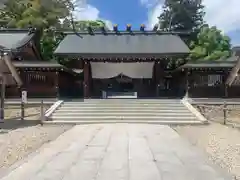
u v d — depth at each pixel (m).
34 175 5.21
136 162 6.11
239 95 18.08
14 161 6.47
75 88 21.84
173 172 5.41
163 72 22.67
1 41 21.91
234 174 5.48
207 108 16.03
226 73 18.25
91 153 6.96
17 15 30.33
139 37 22.52
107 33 23.33
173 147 7.78
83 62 20.95
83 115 14.41
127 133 10.17
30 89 18.31
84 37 22.47
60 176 5.11
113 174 5.22
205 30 35.78
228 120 14.24
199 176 5.21
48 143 8.38
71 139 8.95
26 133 10.27
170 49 19.61
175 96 21.47
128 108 15.41
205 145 8.29
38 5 29.69
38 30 24.75
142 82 22.97
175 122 13.10
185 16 39.47
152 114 14.45
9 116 15.37
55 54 19.08
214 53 31.78
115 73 21.83
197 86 18.31
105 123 13.23
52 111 14.62
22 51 20.58
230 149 7.75
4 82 13.52
